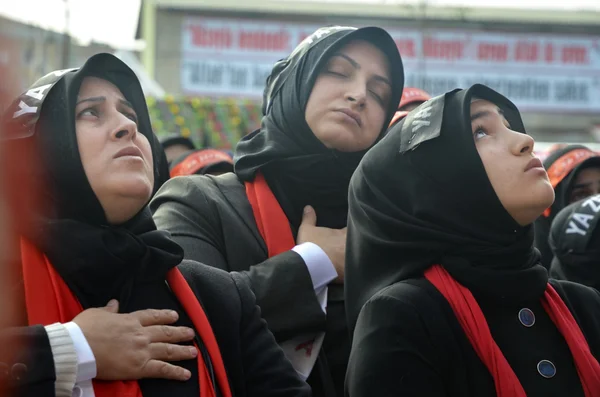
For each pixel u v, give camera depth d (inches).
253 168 160.7
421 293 117.1
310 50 167.2
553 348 119.2
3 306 69.4
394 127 131.1
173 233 148.8
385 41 168.2
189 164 245.9
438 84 877.2
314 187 160.6
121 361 99.9
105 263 104.7
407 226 122.2
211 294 116.1
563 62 896.3
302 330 139.4
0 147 69.6
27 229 102.3
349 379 118.5
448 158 121.3
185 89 826.2
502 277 118.3
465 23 879.1
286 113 166.7
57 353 96.0
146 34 818.2
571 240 165.2
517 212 120.3
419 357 113.6
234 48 837.2
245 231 152.2
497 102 128.3
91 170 107.3
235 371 113.2
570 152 238.1
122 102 115.3
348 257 131.6
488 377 113.8
